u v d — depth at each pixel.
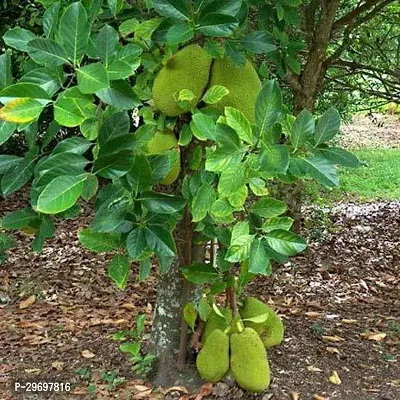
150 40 2.54
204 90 2.53
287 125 2.30
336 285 6.29
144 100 2.72
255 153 1.97
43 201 1.72
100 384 3.76
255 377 3.17
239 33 2.60
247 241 2.32
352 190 11.97
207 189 2.41
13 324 5.00
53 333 4.73
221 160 1.94
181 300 3.62
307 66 6.05
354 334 4.73
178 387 3.54
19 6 6.93
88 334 4.67
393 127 21.06
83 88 1.75
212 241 3.23
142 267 2.70
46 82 1.90
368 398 3.61
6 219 2.40
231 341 3.22
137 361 3.79
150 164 2.19
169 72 2.52
